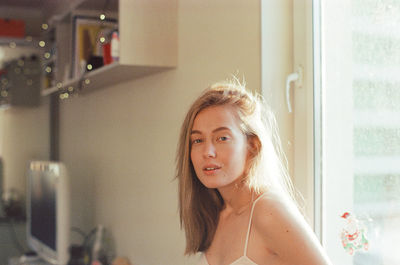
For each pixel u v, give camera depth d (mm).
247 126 1220
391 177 1381
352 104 1526
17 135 5000
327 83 1630
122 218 3045
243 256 1154
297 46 1732
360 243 1478
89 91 3641
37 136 4934
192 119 1251
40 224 3504
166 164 2477
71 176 4113
